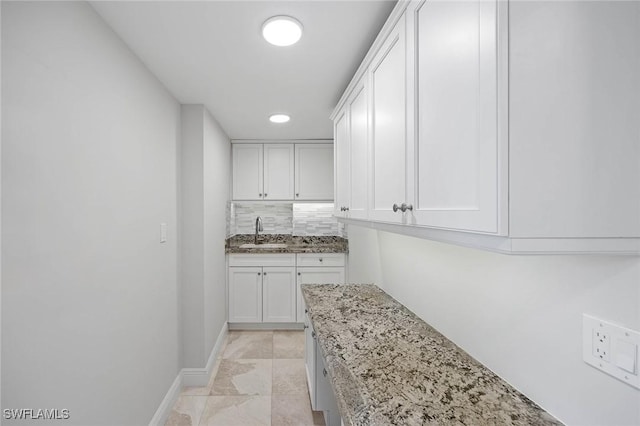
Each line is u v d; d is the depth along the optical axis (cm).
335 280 371
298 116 288
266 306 367
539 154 67
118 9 133
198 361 255
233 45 163
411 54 106
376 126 143
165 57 175
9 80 92
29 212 99
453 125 83
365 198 160
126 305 160
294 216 420
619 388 68
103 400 139
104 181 140
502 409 87
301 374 271
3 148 90
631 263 67
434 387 98
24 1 98
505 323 101
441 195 89
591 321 74
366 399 92
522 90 67
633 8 69
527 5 67
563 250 68
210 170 278
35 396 101
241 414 218
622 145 69
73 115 120
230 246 374
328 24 146
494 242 71
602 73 68
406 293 183
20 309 96
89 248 129
